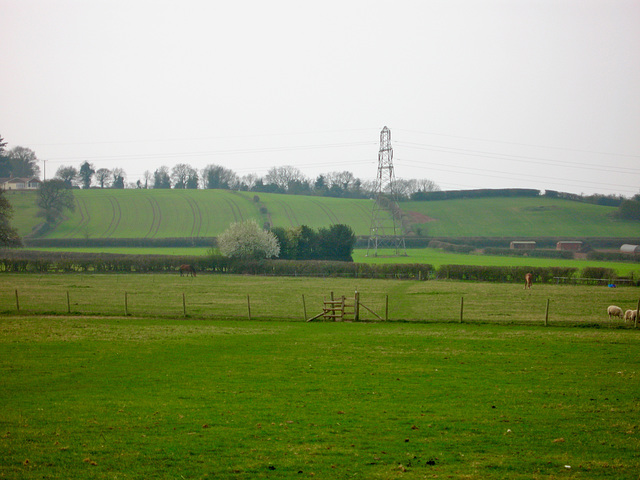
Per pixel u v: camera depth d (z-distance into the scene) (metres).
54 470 16.80
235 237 123.19
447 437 19.94
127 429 20.59
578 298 73.00
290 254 135.50
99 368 30.92
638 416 22.34
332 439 19.67
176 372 30.08
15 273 110.00
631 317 50.09
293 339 40.81
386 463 17.53
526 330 45.69
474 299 71.69
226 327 46.94
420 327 47.34
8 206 137.25
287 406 23.69
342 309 52.03
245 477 16.47
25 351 35.28
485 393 25.83
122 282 93.94
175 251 171.12
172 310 58.38
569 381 28.11
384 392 26.00
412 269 108.69
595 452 18.53
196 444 19.08
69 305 57.44
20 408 23.25
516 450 18.69
